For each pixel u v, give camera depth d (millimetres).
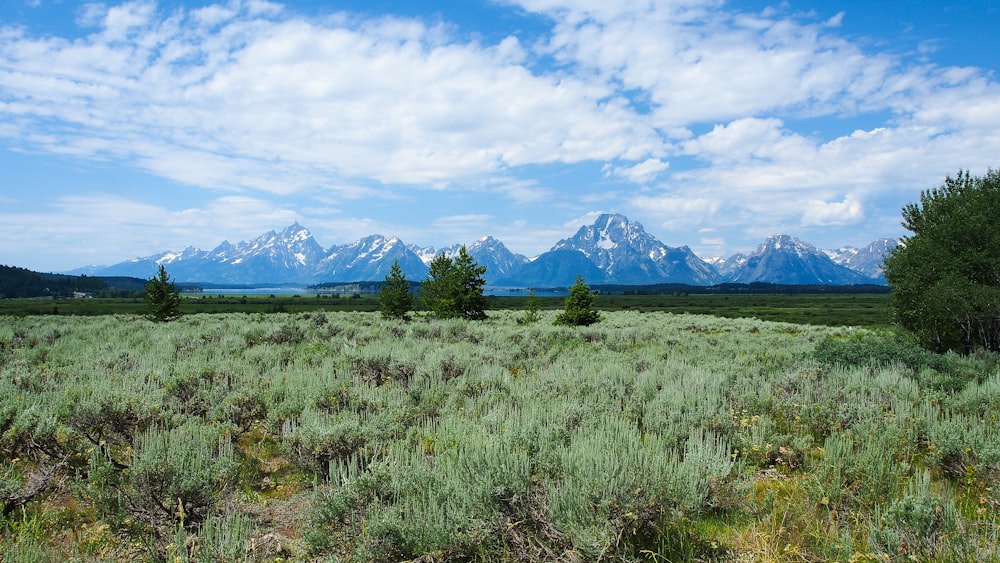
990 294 15258
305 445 5836
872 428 6289
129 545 3906
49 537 4195
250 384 9164
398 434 6684
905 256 18125
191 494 4398
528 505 4141
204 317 35719
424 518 3977
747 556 3805
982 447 5293
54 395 7367
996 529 3930
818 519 4422
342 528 3936
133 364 11297
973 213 16766
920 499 3770
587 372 10953
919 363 11562
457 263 35188
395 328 22266
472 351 14531
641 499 3959
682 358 14031
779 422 7367
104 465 4570
